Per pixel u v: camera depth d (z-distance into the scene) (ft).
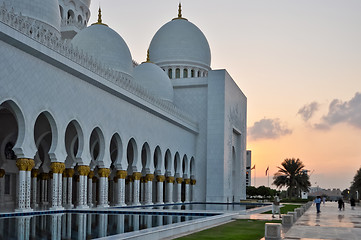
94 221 56.03
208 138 163.32
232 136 178.50
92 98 92.02
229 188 168.86
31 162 71.20
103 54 125.18
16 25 67.41
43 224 50.44
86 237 38.29
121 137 104.88
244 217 76.95
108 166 97.40
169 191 138.72
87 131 89.51
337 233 52.26
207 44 198.90
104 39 126.93
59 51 78.89
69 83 83.35
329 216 89.25
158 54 192.85
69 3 160.45
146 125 120.37
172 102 166.81
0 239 36.76
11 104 68.59
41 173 103.60
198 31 197.77
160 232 41.11
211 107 164.76
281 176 220.84
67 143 96.02
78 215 68.54
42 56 73.77
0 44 64.54
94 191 119.96
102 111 96.17
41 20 96.84
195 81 169.68
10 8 91.97
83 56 88.07
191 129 157.69
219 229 52.65
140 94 114.32
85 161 87.97
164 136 134.00
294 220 71.41
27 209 70.28
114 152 136.05
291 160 221.25
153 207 111.65
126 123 107.76
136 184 112.88
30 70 71.56
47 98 76.33
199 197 163.94
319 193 476.54
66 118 82.17
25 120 70.13
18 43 67.31
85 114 88.99
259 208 103.60
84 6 169.07
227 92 168.96
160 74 164.35
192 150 163.22
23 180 69.87
